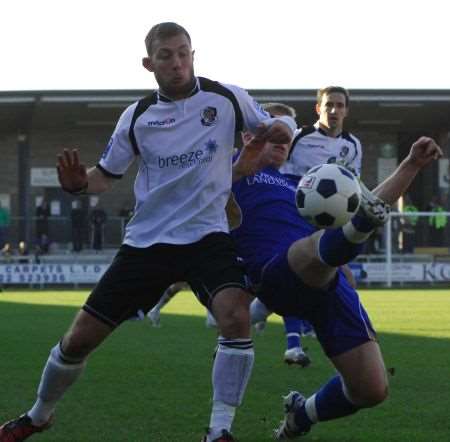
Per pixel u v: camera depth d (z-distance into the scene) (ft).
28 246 128.36
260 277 22.71
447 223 124.26
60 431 25.94
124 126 23.27
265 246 23.11
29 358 41.88
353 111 143.84
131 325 60.85
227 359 21.93
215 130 23.11
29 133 150.92
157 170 22.99
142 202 22.98
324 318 22.11
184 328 58.44
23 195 152.35
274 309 23.03
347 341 22.04
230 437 21.94
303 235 23.44
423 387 33.83
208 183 22.81
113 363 40.04
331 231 20.43
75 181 22.41
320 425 26.91
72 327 22.74
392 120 149.89
